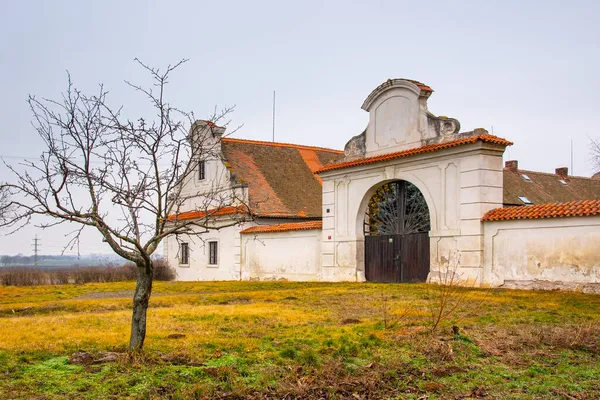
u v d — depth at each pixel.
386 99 25.38
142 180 9.39
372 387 7.65
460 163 21.89
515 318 12.79
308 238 29.14
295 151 39.62
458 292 18.36
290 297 18.61
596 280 18.08
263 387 7.54
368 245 26.36
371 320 12.83
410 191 24.52
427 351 9.40
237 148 37.09
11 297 22.31
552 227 19.25
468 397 7.33
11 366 8.34
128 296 21.53
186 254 38.56
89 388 7.34
